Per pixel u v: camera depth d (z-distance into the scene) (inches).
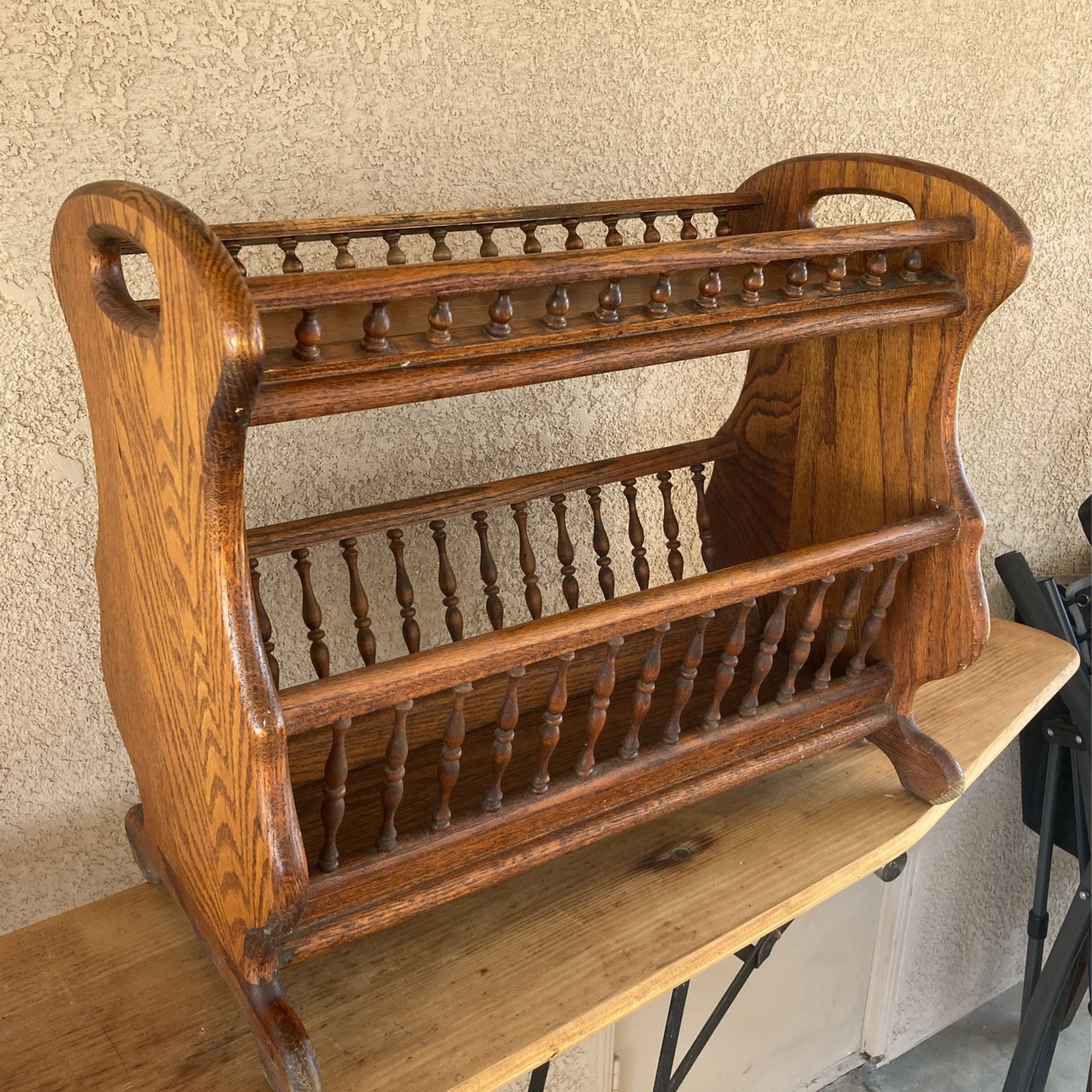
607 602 28.5
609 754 35.4
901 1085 85.4
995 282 32.0
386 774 26.6
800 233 28.4
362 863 27.4
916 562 36.6
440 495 37.6
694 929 32.3
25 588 36.1
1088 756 63.5
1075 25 58.7
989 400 65.1
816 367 39.7
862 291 30.8
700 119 46.8
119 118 33.3
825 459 40.1
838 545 32.6
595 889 34.2
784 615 32.9
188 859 28.8
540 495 39.9
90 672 38.3
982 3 54.2
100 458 27.4
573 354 25.3
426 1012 29.4
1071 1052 88.9
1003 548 70.9
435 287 22.6
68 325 27.0
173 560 24.0
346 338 25.4
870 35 50.9
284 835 23.7
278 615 41.3
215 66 34.5
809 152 51.1
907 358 35.9
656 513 51.8
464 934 32.3
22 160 32.1
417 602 44.9
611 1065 67.1
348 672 25.0
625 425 49.3
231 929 26.7
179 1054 28.6
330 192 38.0
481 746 36.5
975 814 80.0
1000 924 88.9
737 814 38.1
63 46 31.8
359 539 42.2
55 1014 29.9
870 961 82.4
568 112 42.9
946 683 48.2
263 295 20.7
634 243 46.1
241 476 21.6
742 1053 76.8
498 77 40.7
